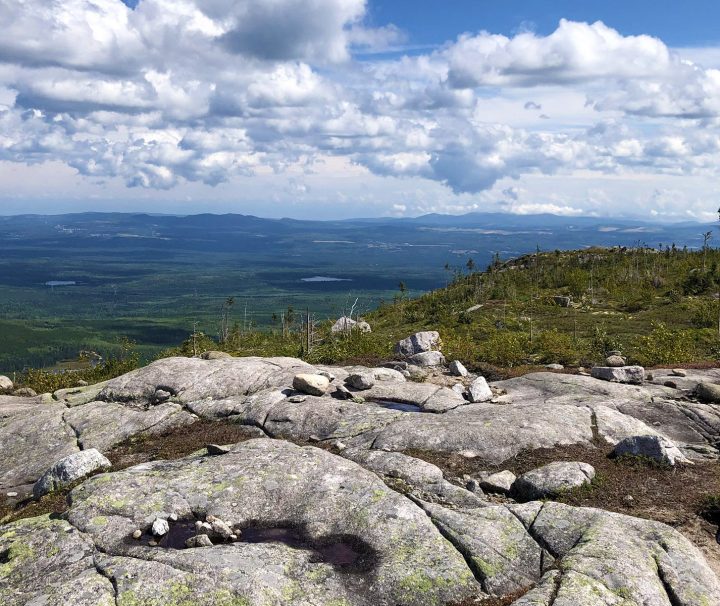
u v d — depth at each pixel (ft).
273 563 34.09
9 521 45.06
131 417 71.31
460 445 56.44
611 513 40.60
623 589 30.96
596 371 87.20
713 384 76.74
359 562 35.32
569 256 416.26
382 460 51.37
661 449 54.44
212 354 110.52
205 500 41.83
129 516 39.45
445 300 314.55
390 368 98.32
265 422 66.18
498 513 40.73
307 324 160.45
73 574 32.50
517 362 121.08
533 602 29.60
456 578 33.37
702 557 36.09
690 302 244.22
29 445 67.31
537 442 57.11
